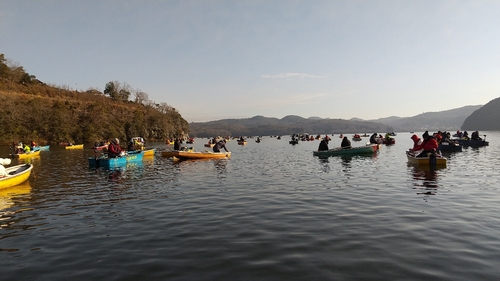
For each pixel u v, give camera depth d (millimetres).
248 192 12992
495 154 28828
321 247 6668
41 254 6641
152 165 24484
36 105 70312
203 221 8836
